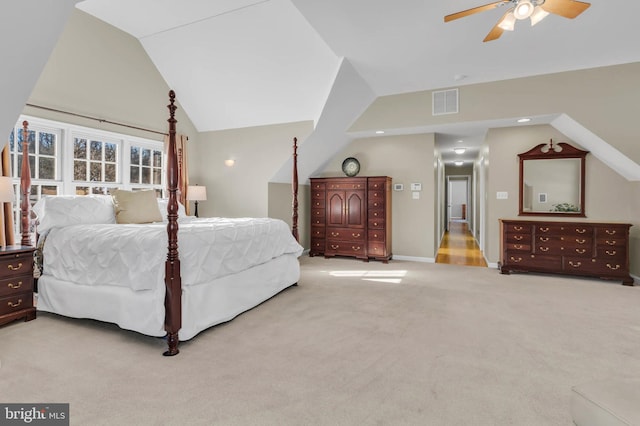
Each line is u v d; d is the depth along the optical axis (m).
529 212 5.02
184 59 4.81
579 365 2.19
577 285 4.17
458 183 15.27
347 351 2.39
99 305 2.74
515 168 5.11
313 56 4.13
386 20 3.12
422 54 3.81
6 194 2.83
